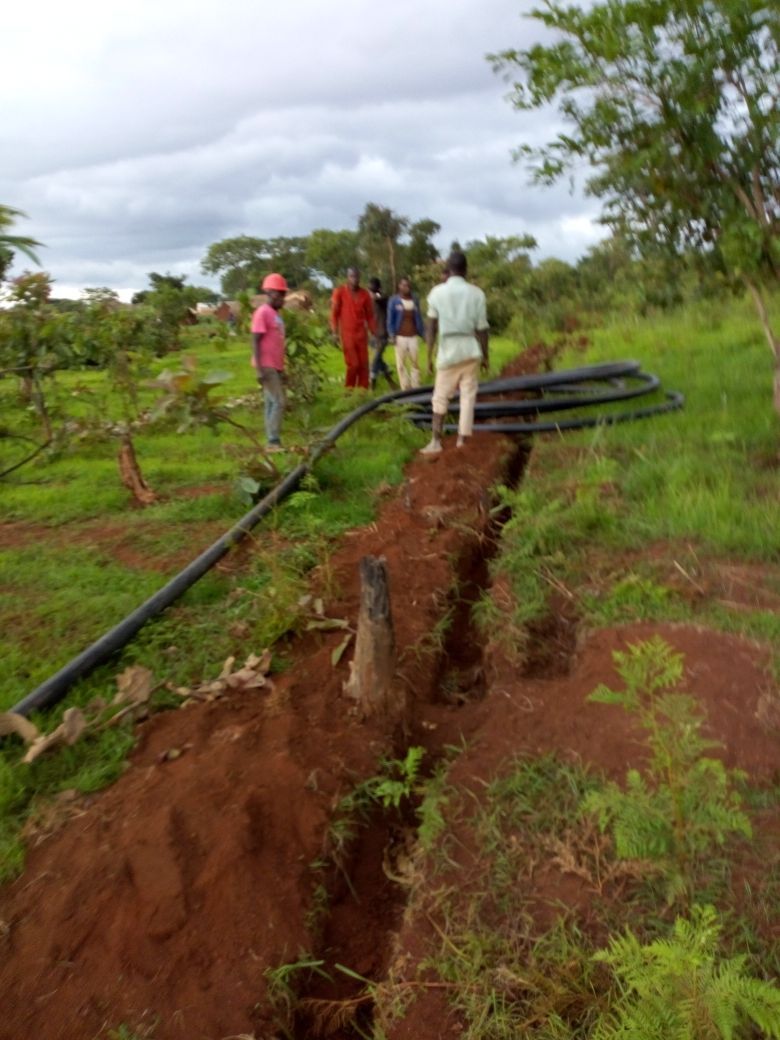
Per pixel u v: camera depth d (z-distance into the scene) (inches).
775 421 322.3
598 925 113.2
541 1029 100.8
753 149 273.1
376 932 134.2
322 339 486.3
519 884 123.6
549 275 943.0
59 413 372.8
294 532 272.1
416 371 506.6
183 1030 112.3
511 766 147.6
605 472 281.6
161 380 299.7
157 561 255.9
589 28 267.0
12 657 195.6
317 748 158.1
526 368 594.2
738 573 200.4
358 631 168.7
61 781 157.0
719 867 116.3
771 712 143.3
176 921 125.1
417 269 1047.6
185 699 181.0
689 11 261.4
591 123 281.7
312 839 140.3
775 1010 83.5
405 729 168.6
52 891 131.3
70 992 116.7
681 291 388.2
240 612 217.2
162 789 149.0
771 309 577.3
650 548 221.6
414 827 153.4
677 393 393.4
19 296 340.2
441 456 349.1
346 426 383.2
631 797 116.3
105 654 194.5
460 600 230.8
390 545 253.0
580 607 198.4
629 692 123.3
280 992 118.0
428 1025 108.3
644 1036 85.9
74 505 318.0
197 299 1206.9
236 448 315.9
